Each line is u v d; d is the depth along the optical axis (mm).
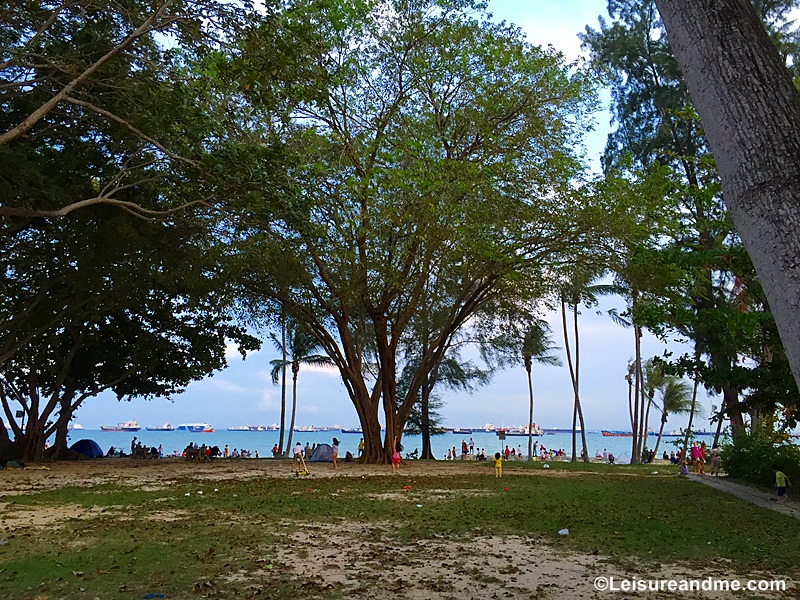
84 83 14688
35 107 16141
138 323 32344
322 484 19047
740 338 18047
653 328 17500
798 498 17297
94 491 16359
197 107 14867
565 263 25031
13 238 22406
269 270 25797
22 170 16297
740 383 18250
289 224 18203
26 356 29109
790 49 22484
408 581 7031
